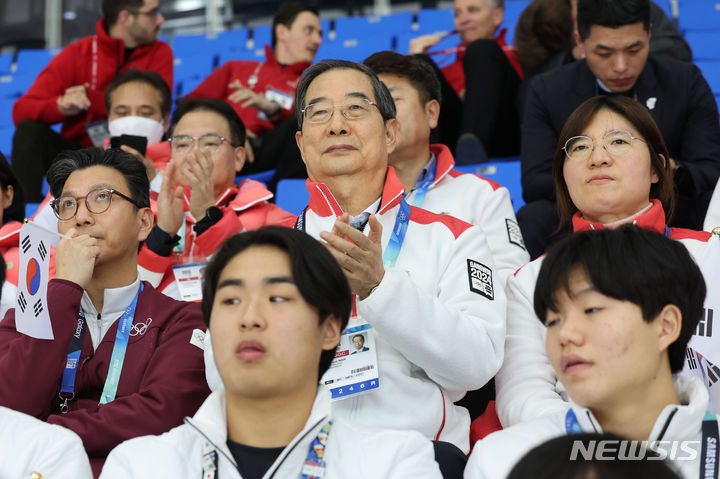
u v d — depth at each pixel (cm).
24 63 768
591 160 257
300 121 257
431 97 318
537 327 242
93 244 238
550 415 191
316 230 247
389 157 312
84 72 525
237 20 819
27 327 222
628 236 175
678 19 631
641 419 176
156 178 365
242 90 490
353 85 248
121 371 235
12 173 349
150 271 295
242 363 163
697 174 326
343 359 216
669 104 357
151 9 535
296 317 166
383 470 169
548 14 468
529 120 372
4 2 823
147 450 170
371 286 207
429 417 219
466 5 501
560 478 113
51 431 184
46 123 505
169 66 552
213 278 174
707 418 177
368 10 793
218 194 362
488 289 234
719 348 224
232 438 171
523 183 361
